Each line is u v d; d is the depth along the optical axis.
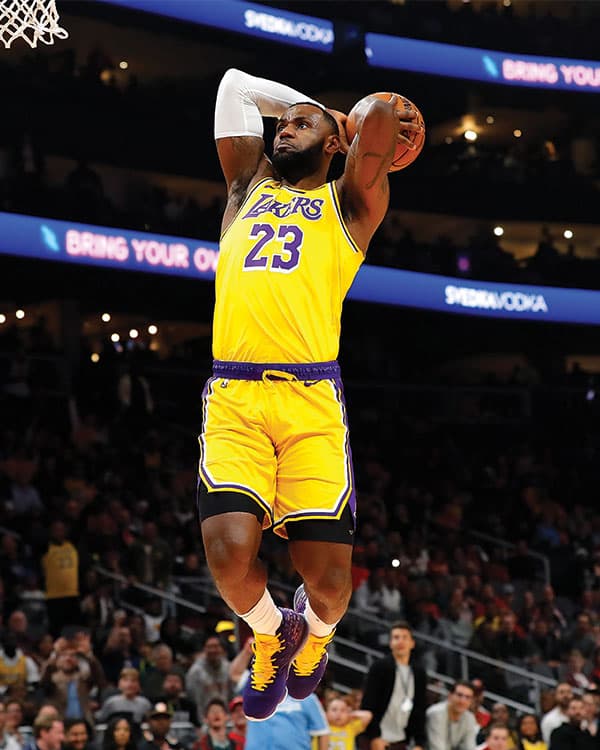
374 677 10.90
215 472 4.96
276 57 31.94
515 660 19.00
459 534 25.84
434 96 35.25
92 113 29.03
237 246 5.22
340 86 34.16
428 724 11.77
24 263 26.42
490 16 35.06
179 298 29.77
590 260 33.16
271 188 5.39
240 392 5.07
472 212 33.84
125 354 28.03
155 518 21.30
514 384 33.84
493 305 31.19
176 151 30.28
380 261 29.89
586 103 36.09
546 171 34.75
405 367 36.31
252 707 5.33
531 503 28.30
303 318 5.07
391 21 34.09
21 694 13.24
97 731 12.54
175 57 34.47
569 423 33.16
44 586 18.20
